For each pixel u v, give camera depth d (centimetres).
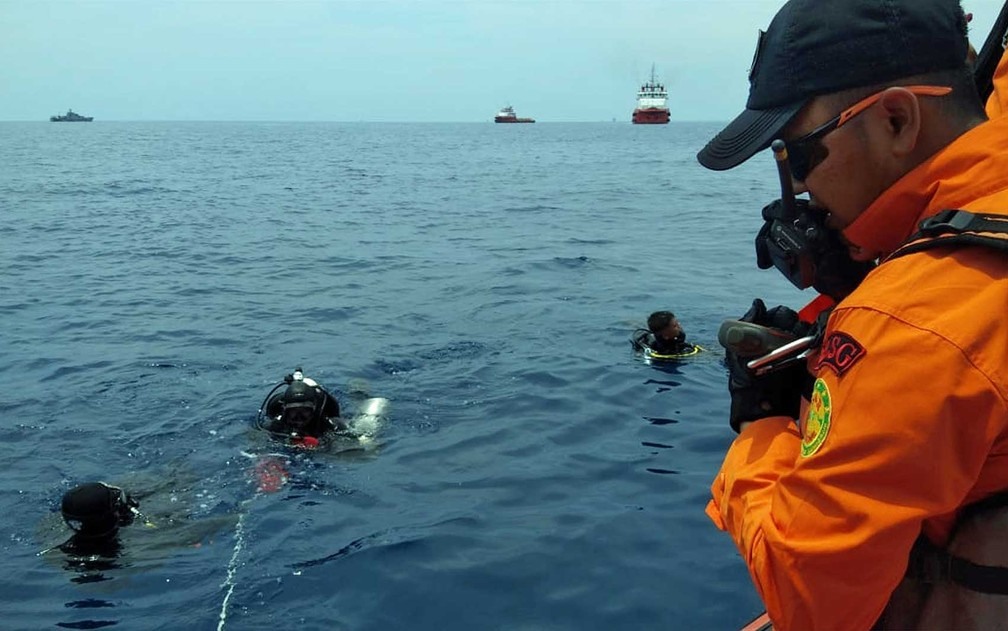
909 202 131
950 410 113
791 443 149
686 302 1040
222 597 399
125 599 402
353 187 2959
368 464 564
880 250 140
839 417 121
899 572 121
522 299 1076
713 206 2209
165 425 651
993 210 120
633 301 1051
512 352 828
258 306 1064
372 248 1551
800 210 155
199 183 3084
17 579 423
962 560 130
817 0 137
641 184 2995
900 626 139
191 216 2055
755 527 135
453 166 4284
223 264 1387
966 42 135
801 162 140
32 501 522
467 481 526
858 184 137
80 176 3353
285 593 400
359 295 1126
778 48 140
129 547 455
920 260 121
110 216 2038
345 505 501
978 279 116
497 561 415
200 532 471
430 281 1217
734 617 363
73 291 1156
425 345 867
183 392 730
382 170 3959
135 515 493
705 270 1262
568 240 1611
